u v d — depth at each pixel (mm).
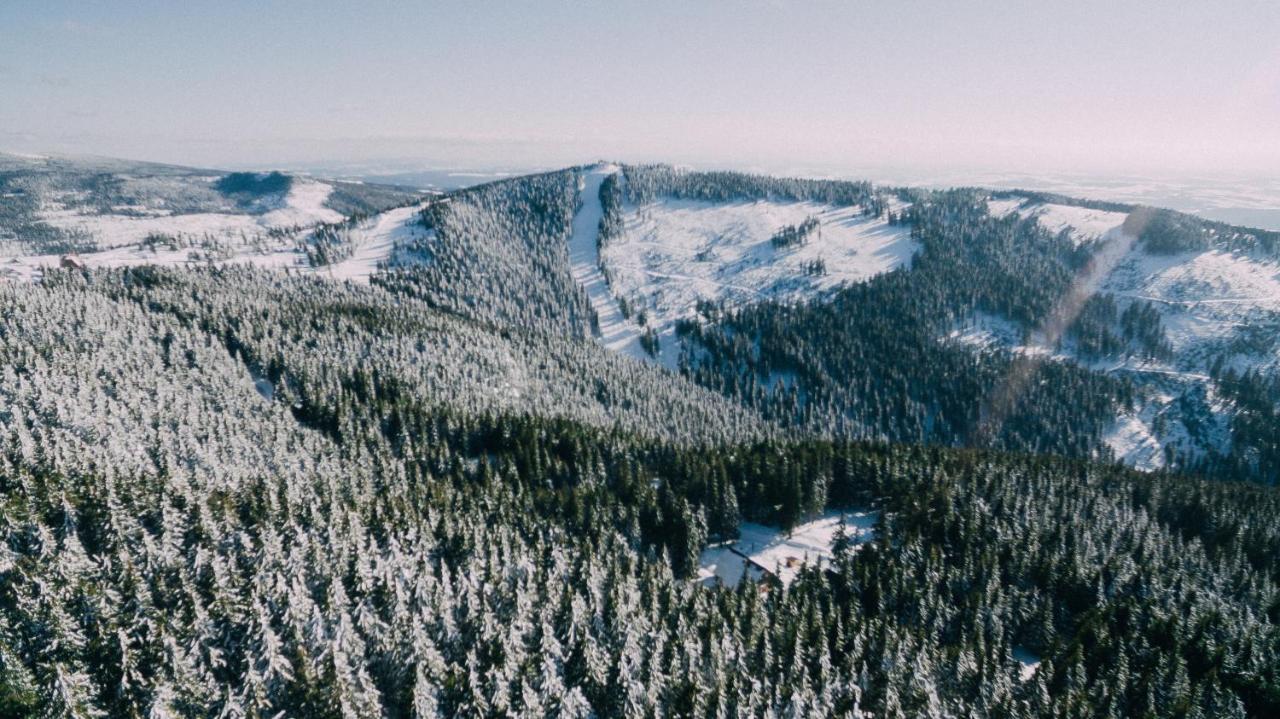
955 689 62125
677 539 88250
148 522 62250
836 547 89312
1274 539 104688
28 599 46594
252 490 74375
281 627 51844
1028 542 89750
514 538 76812
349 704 44719
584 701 51094
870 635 67188
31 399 82688
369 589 58094
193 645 47812
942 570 81625
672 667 56938
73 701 40938
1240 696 68375
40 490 59750
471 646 54875
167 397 99125
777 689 54594
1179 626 73875
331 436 109438
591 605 63562
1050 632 75062
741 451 117750
